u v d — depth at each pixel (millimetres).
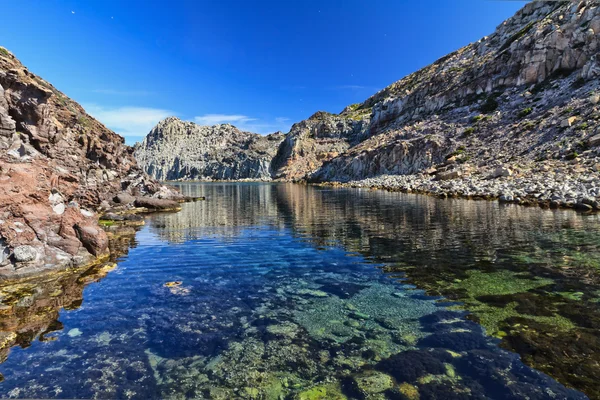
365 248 17266
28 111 27844
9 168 14719
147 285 12102
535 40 75062
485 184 42250
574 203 26906
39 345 7918
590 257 13992
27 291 11391
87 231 15820
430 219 25500
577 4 70938
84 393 6254
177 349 7762
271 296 11008
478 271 12789
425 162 72000
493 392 6020
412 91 114375
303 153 173000
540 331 8039
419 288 11344
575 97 55781
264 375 6801
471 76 90562
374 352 7516
